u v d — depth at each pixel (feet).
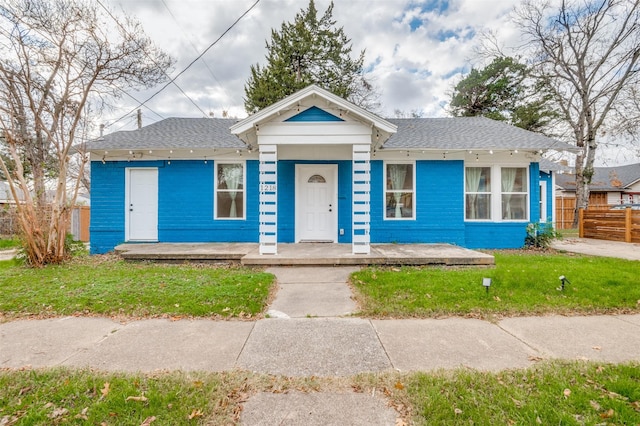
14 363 9.40
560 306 14.03
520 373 8.59
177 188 30.99
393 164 31.17
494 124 36.94
